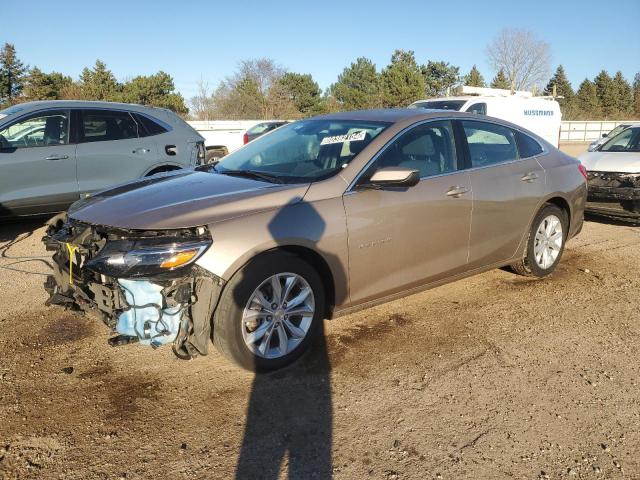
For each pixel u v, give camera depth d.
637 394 3.38
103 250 3.19
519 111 14.01
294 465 2.70
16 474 2.60
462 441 2.90
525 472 2.67
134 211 3.39
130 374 3.53
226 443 2.86
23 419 3.03
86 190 7.11
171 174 4.44
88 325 4.24
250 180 3.91
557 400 3.29
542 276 5.40
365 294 3.91
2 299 4.74
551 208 5.28
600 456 2.80
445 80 60.59
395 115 4.45
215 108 46.69
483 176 4.58
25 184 6.70
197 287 3.18
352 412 3.14
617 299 4.95
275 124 20.17
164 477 2.61
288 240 3.40
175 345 3.19
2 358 3.70
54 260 3.76
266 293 3.46
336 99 57.66
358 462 2.73
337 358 3.76
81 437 2.89
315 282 3.61
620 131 9.45
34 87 45.28
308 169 4.03
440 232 4.25
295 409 3.16
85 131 7.14
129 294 3.15
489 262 4.80
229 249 3.19
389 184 3.74
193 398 3.26
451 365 3.70
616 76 73.12
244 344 3.34
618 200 7.69
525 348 3.97
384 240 3.89
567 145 28.98
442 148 4.44
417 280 4.22
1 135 6.63
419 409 3.18
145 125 7.66
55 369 3.58
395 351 3.88
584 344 4.05
